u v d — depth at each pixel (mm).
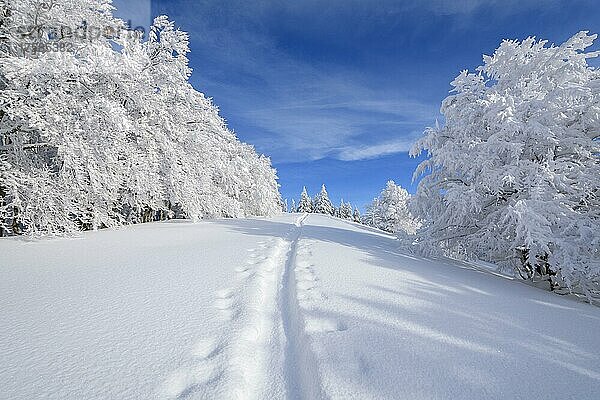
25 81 7969
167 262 5367
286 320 3234
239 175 23781
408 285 4371
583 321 3389
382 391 1864
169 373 2037
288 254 7043
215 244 7766
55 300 3340
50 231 8445
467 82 7848
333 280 4414
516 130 6223
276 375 2246
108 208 11961
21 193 8305
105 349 2320
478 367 2203
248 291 3744
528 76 7348
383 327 2832
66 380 1926
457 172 7379
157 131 13133
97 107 8781
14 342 2389
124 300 3381
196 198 14914
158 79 13891
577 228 5480
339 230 14766
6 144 9102
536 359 2375
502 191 6504
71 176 9219
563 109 6195
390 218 40250
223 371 2084
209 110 17797
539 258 6191
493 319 3240
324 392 1845
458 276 5516
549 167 5945
